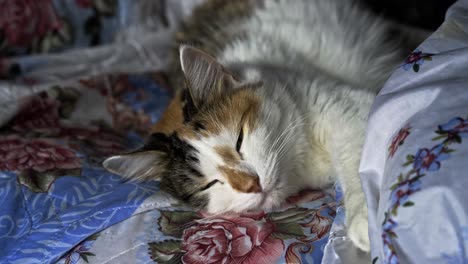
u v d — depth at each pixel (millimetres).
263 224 409
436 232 312
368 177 371
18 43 669
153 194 459
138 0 726
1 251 418
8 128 556
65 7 693
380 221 337
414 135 340
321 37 584
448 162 320
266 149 454
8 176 471
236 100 469
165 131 493
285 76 509
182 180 469
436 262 309
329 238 383
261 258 377
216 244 393
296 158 475
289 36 583
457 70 354
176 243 400
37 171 477
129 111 603
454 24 377
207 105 475
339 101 481
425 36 600
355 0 649
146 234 410
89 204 442
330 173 477
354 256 371
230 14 652
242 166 443
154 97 623
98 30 714
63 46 694
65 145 518
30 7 668
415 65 369
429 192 318
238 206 447
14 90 583
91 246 410
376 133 370
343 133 456
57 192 456
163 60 689
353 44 603
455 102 338
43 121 572
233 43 580
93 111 593
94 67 664
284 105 481
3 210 441
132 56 689
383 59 602
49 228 427
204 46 610
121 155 458
